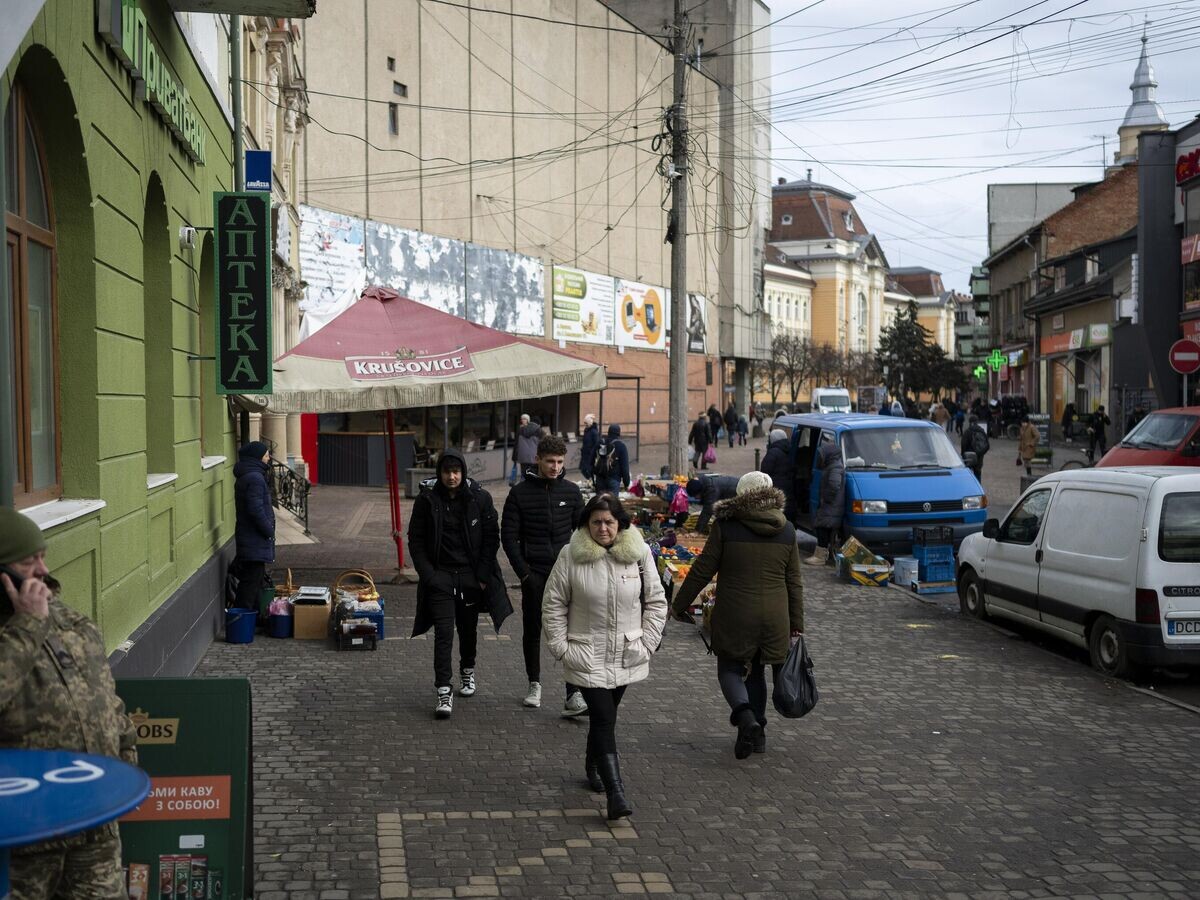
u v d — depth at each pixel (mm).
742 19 64625
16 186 5988
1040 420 44000
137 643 7051
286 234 24172
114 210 7105
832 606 12930
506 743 7438
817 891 5195
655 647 6395
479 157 40156
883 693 8969
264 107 21422
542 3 44688
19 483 6055
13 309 5973
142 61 7699
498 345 13438
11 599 3381
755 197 68875
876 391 81938
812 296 119312
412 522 8336
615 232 52125
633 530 6434
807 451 17797
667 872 5379
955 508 15742
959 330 101688
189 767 4562
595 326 50062
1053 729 7953
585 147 48750
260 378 10031
